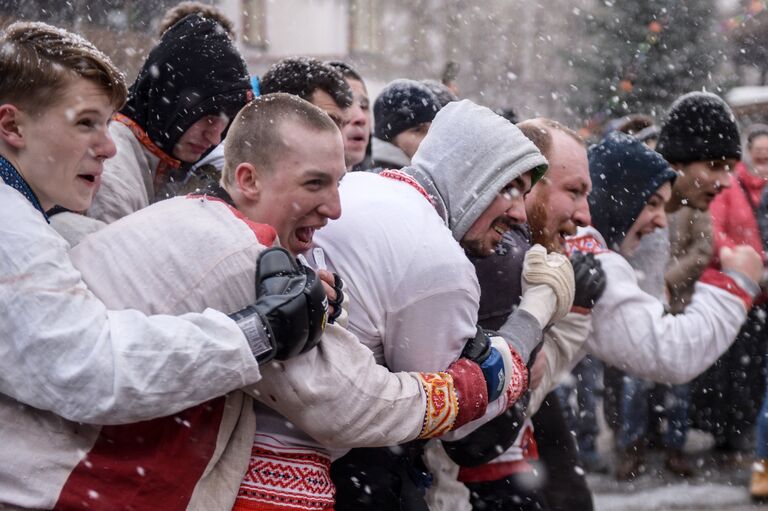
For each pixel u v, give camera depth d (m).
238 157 2.75
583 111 13.91
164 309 2.45
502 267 3.47
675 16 13.61
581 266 3.83
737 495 6.00
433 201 3.20
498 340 3.10
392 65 22.58
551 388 3.89
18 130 2.49
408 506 3.18
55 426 2.40
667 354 4.04
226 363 2.34
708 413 6.73
